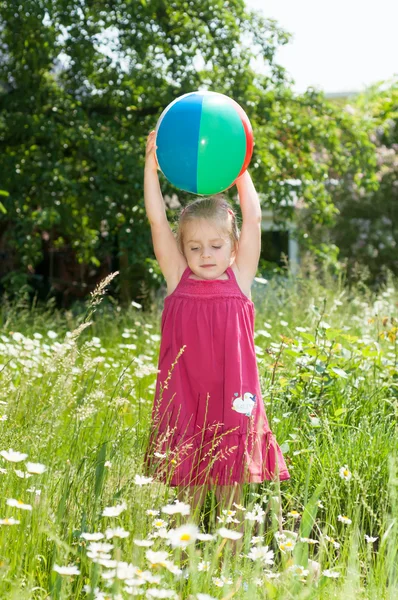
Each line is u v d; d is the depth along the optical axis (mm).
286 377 4816
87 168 14414
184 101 3605
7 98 13930
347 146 14875
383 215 18859
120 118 14289
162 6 13195
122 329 9242
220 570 2814
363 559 3068
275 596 2479
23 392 3943
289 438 4188
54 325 9195
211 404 3469
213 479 3316
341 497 3613
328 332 4883
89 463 3311
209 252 3512
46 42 12828
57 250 17484
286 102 14539
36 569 2684
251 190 3768
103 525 2857
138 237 13250
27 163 13523
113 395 3854
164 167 3621
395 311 8617
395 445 3971
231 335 3455
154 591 2223
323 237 18266
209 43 13234
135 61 13445
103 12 13094
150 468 3297
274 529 2959
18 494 2943
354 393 4887
